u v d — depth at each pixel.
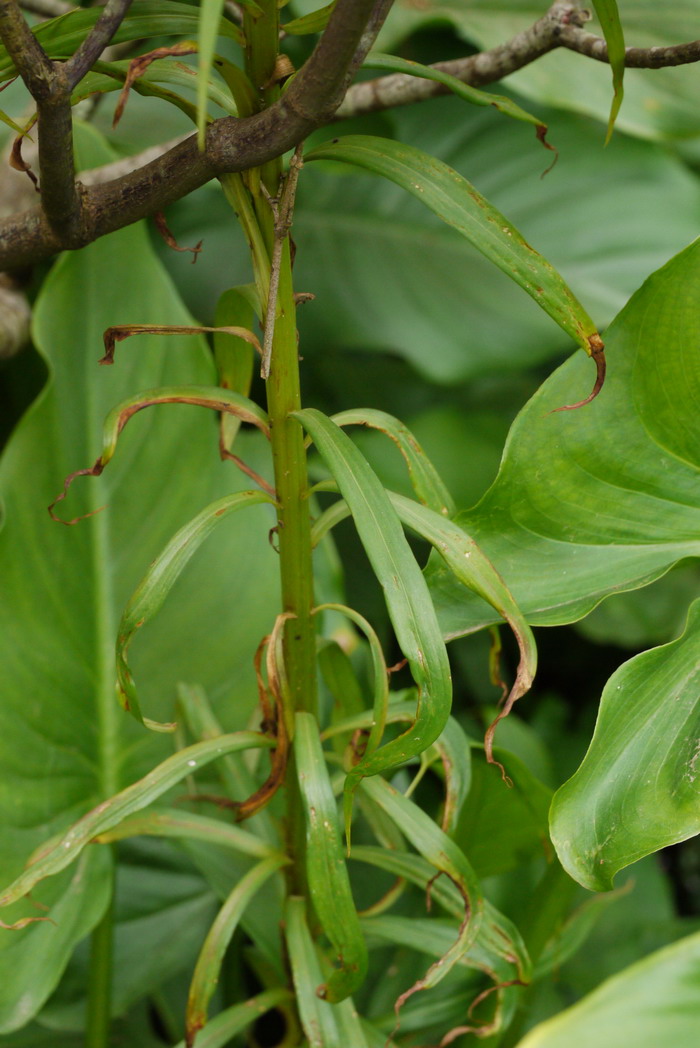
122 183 1.73
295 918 1.84
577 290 2.47
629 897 2.34
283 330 1.75
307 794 1.76
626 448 1.84
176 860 2.14
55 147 1.69
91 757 1.99
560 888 1.94
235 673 2.01
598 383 1.72
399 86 1.99
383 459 2.55
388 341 2.52
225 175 1.72
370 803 1.91
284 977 1.91
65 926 1.93
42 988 1.90
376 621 2.66
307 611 1.81
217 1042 1.86
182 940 2.11
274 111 1.68
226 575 2.02
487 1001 1.97
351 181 2.73
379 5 1.70
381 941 1.90
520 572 1.85
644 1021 1.70
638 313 1.82
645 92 2.13
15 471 1.96
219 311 1.82
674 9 2.13
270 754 1.84
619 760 1.77
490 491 1.84
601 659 3.15
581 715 2.87
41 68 1.66
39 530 1.97
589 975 2.19
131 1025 2.15
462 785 1.86
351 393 3.01
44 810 1.95
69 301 1.99
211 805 2.00
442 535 1.75
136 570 2.00
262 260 1.73
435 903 2.06
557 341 2.49
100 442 2.00
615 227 2.54
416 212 2.71
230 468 2.03
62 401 1.98
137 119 2.25
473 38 2.17
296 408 1.77
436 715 1.71
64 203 1.72
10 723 1.94
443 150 2.66
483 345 2.51
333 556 2.09
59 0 2.10
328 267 2.64
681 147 2.63
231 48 2.30
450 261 2.64
